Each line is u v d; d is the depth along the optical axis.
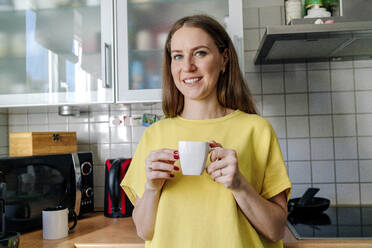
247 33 1.73
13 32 1.51
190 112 0.94
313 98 1.70
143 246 1.15
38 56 1.50
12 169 1.26
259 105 1.72
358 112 1.68
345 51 1.51
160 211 0.82
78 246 1.18
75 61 1.48
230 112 0.97
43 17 1.50
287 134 1.70
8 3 1.52
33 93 1.48
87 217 1.58
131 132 1.81
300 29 1.25
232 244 0.76
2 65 1.50
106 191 1.59
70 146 1.65
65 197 1.46
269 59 1.63
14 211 1.26
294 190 1.69
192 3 1.47
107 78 1.44
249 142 0.87
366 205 1.66
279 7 1.72
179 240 0.79
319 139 1.69
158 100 1.45
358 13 1.37
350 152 1.67
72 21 1.49
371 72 1.68
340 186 1.67
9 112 1.85
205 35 0.85
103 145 1.82
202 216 0.80
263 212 0.79
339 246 1.12
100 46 1.47
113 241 1.19
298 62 1.69
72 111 1.75
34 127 1.85
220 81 0.97
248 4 1.74
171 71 0.93
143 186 0.90
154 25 1.48
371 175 1.66
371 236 1.17
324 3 1.46
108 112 1.82
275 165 0.87
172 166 0.74
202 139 0.87
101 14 1.47
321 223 1.36
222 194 0.81
